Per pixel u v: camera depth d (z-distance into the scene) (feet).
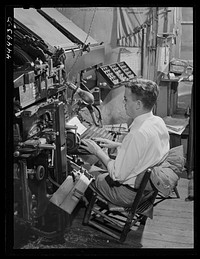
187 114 17.19
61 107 9.62
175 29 17.70
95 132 12.41
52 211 9.87
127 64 17.17
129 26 16.88
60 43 11.80
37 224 9.80
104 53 16.65
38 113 9.02
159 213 11.94
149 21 16.79
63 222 9.95
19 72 8.36
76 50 12.46
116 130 13.61
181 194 13.41
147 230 10.84
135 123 9.73
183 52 19.63
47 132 9.29
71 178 10.22
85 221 10.28
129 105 9.77
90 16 16.69
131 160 9.43
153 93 9.57
